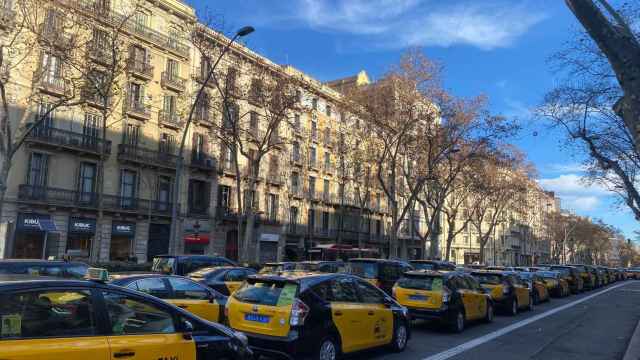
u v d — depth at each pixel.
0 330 3.77
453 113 32.34
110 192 32.47
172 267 14.05
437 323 14.25
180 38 37.09
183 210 37.09
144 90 34.56
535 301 22.28
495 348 10.86
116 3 32.47
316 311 7.93
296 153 48.59
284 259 46.56
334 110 53.62
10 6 26.05
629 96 6.11
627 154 21.47
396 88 32.22
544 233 108.38
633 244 145.38
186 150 37.47
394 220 34.44
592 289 35.59
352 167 52.00
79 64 24.31
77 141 30.33
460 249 82.62
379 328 9.37
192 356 5.07
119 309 4.64
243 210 41.91
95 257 30.80
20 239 28.02
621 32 6.15
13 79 27.19
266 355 7.89
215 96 36.94
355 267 16.48
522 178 50.59
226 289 13.38
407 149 36.97
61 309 4.20
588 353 10.77
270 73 31.97
